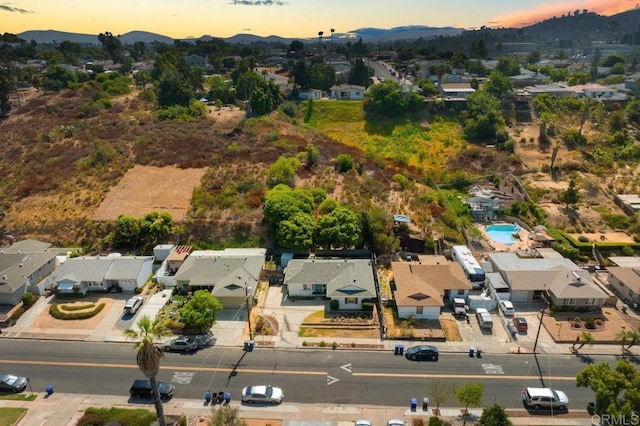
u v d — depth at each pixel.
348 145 120.00
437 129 131.00
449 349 52.75
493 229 81.25
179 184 85.56
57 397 46.47
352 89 147.38
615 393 38.97
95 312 59.53
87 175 88.19
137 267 65.12
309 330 56.19
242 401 45.56
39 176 88.75
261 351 52.78
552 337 54.38
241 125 115.56
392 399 45.75
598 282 65.81
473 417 43.41
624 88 165.50
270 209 71.06
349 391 46.81
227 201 79.06
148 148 98.19
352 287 60.44
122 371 50.12
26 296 60.97
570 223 82.12
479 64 189.12
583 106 130.50
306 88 154.62
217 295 60.06
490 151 112.25
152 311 59.88
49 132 107.00
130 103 132.00
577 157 106.94
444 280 61.88
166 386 46.22
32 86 153.88
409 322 56.69
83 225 76.44
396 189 87.88
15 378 47.69
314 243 70.38
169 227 74.75
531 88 157.88
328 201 76.44
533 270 63.31
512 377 48.47
